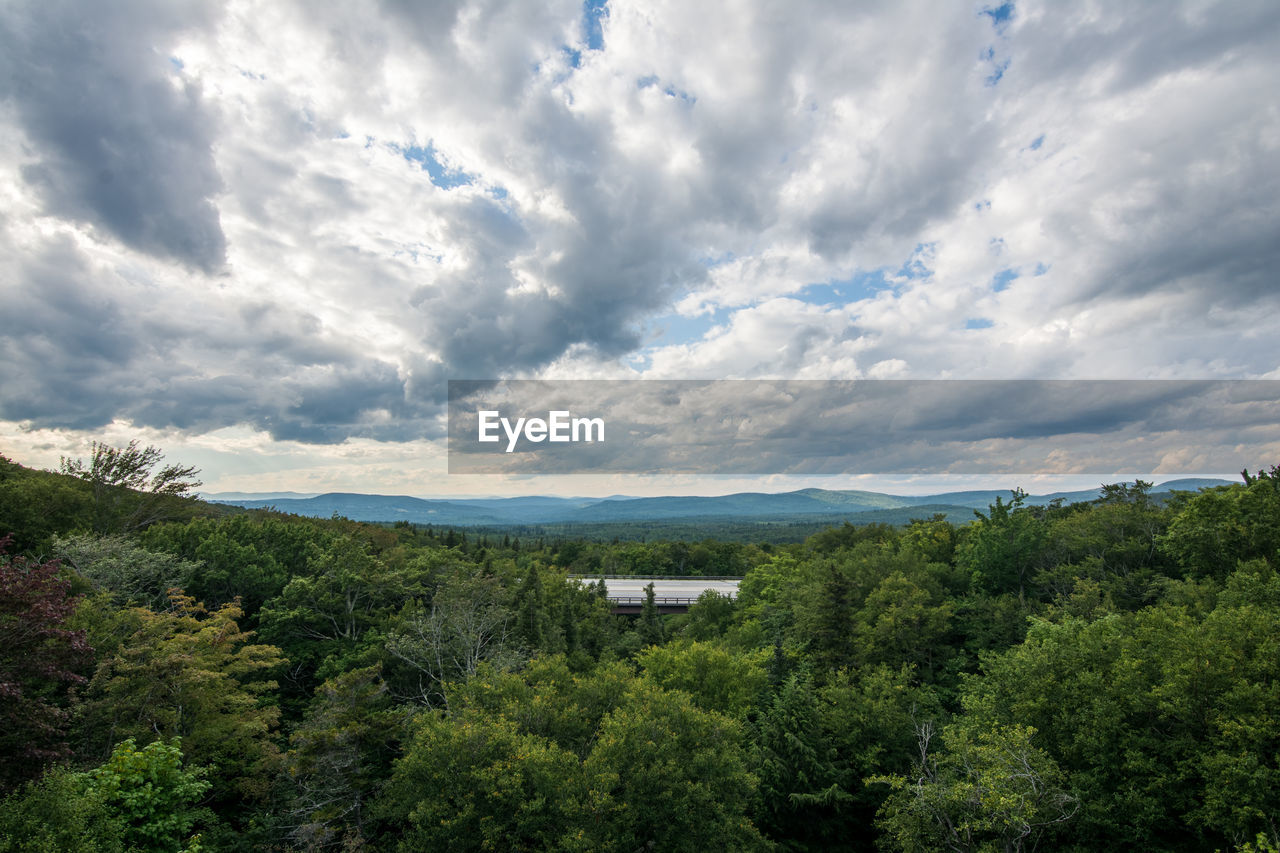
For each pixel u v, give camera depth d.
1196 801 21.23
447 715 26.41
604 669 29.64
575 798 18.45
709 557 121.00
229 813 27.11
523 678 28.19
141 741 22.30
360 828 23.83
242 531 48.00
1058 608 39.97
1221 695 21.41
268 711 27.08
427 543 91.44
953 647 42.16
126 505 50.78
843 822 29.00
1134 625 30.02
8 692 14.84
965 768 22.16
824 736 30.59
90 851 12.84
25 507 39.72
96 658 24.08
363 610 41.47
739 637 49.47
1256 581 28.56
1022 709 25.38
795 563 74.25
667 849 19.73
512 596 43.94
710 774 21.03
